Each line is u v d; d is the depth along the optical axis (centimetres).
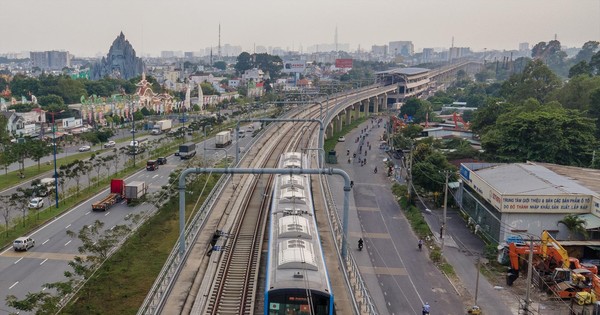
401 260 5325
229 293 3641
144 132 14100
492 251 5416
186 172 3778
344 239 3919
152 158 10206
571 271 4528
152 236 5594
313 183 6606
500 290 4653
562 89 11600
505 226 5494
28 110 14850
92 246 4516
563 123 8206
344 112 15238
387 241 5881
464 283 4794
